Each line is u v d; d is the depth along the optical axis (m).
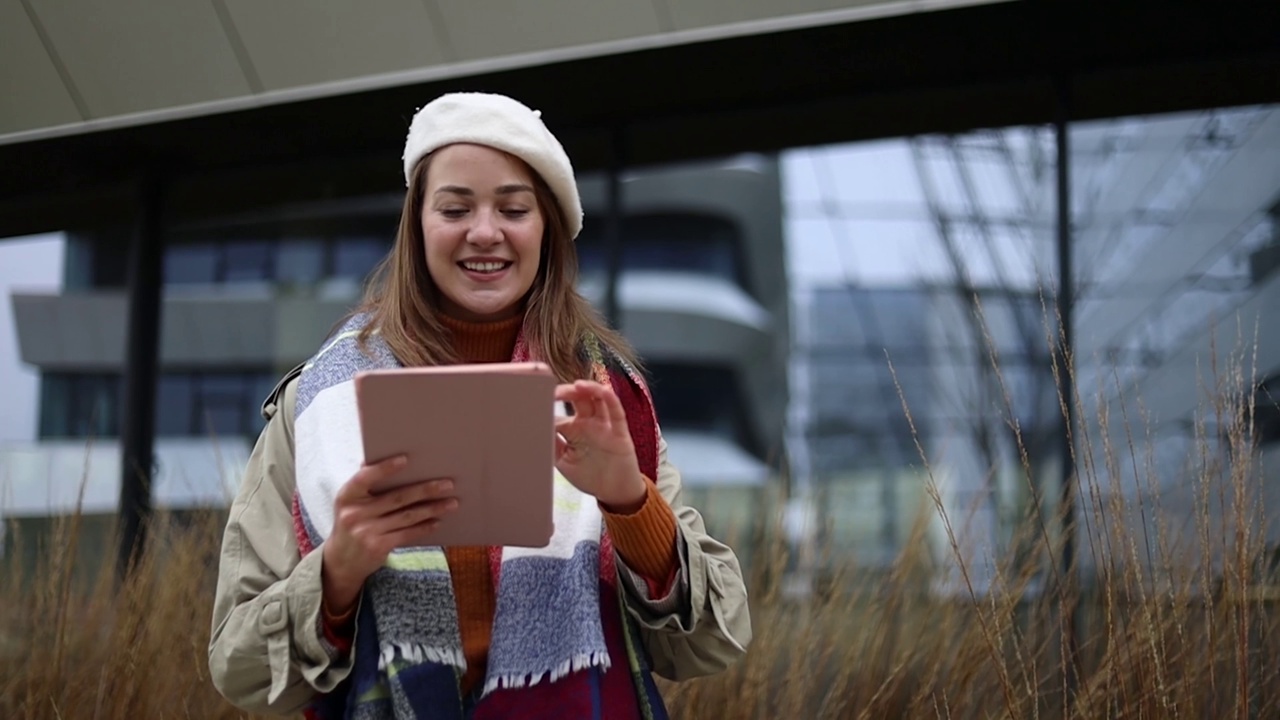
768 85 4.86
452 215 1.73
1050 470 4.21
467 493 1.45
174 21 4.93
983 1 4.29
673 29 4.53
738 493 4.63
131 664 3.24
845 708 3.17
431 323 1.75
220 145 5.36
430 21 4.72
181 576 3.38
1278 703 2.71
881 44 4.55
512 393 1.36
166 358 5.46
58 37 5.03
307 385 1.69
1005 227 4.56
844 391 4.64
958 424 4.44
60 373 5.50
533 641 1.57
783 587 3.47
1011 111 4.66
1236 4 4.23
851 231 4.77
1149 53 4.52
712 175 4.98
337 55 4.82
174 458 5.36
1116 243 4.39
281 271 5.43
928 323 4.59
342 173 5.43
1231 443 2.63
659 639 1.73
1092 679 2.79
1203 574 2.59
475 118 1.74
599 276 5.00
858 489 4.51
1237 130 4.37
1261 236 4.25
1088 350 4.29
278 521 1.65
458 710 1.52
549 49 4.64
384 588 1.55
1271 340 4.07
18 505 4.63
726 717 3.11
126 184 5.61
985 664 2.98
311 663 1.53
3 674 3.47
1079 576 3.22
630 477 1.56
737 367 4.79
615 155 5.07
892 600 3.31
